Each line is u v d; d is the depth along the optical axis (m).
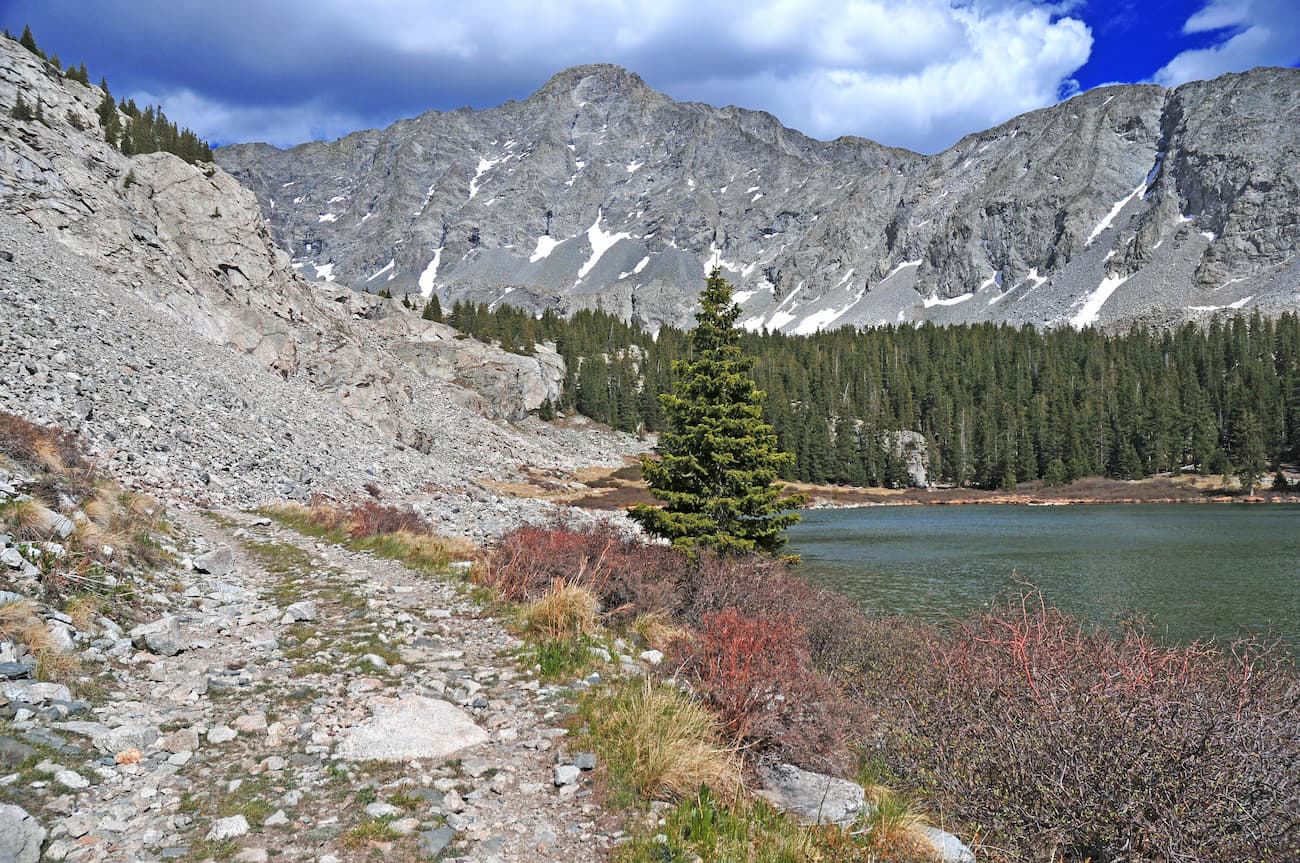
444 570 15.65
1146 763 5.77
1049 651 7.27
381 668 8.50
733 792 6.08
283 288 64.25
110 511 12.32
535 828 5.14
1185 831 5.62
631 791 5.83
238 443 29.59
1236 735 5.68
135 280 45.84
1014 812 6.27
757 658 8.30
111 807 4.77
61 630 7.33
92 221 46.78
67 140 52.66
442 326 118.69
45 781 4.85
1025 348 171.00
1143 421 118.38
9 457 11.86
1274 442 112.44
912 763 7.67
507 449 87.56
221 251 58.44
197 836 4.61
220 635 9.33
